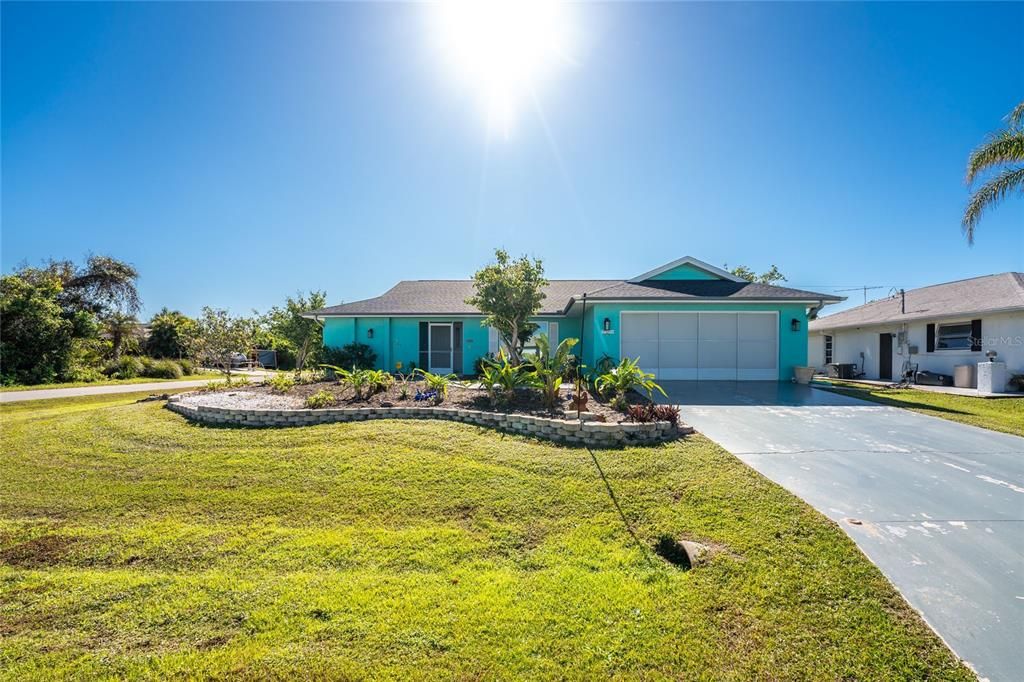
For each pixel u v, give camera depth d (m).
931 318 15.49
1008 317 13.72
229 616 3.12
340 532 4.50
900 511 4.58
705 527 4.35
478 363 15.62
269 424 8.10
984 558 3.71
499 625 2.97
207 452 6.80
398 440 7.00
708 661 2.65
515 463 6.10
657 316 14.80
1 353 17.80
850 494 5.01
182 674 2.56
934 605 3.13
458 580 3.58
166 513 5.00
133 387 17.00
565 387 11.20
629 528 4.45
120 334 26.69
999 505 4.72
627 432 6.88
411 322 17.52
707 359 14.72
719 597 3.26
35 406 11.98
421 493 5.32
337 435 7.32
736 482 5.33
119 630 3.00
